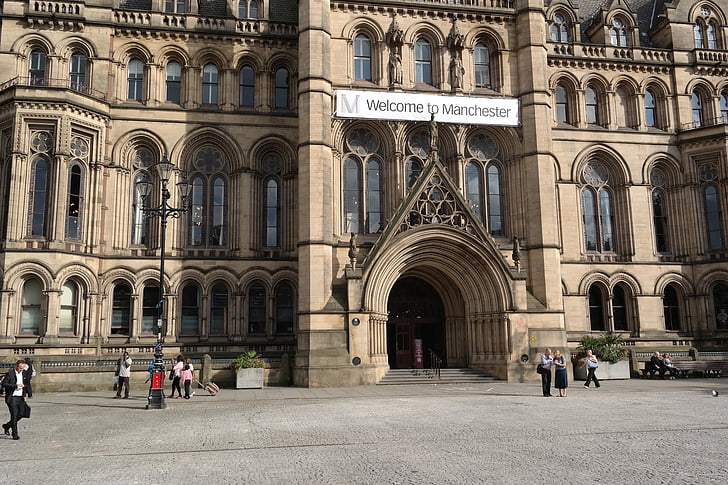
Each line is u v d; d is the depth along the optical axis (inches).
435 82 1579.7
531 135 1535.4
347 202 1514.5
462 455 551.5
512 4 1625.2
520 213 1533.0
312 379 1295.5
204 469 511.8
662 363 1425.9
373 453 567.5
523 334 1405.0
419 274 1550.2
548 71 1716.3
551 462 518.3
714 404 917.8
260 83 1596.9
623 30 1811.0
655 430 680.4
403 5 1566.2
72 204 1401.3
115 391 1252.5
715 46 1845.5
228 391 1237.1
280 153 1594.5
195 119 1542.8
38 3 1486.2
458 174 1542.8
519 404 949.2
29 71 1482.5
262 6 1637.6
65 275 1349.7
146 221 1507.1
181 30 1557.6
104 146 1469.0
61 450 603.8
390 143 1531.7
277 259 1531.7
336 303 1362.0
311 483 458.6
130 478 482.0
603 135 1716.3
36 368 1220.5
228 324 1494.8
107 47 1507.1
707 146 1706.4
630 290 1665.8
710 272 1660.9
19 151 1346.0
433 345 1582.2
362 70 1556.3
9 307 1295.5
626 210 1697.8
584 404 940.0
